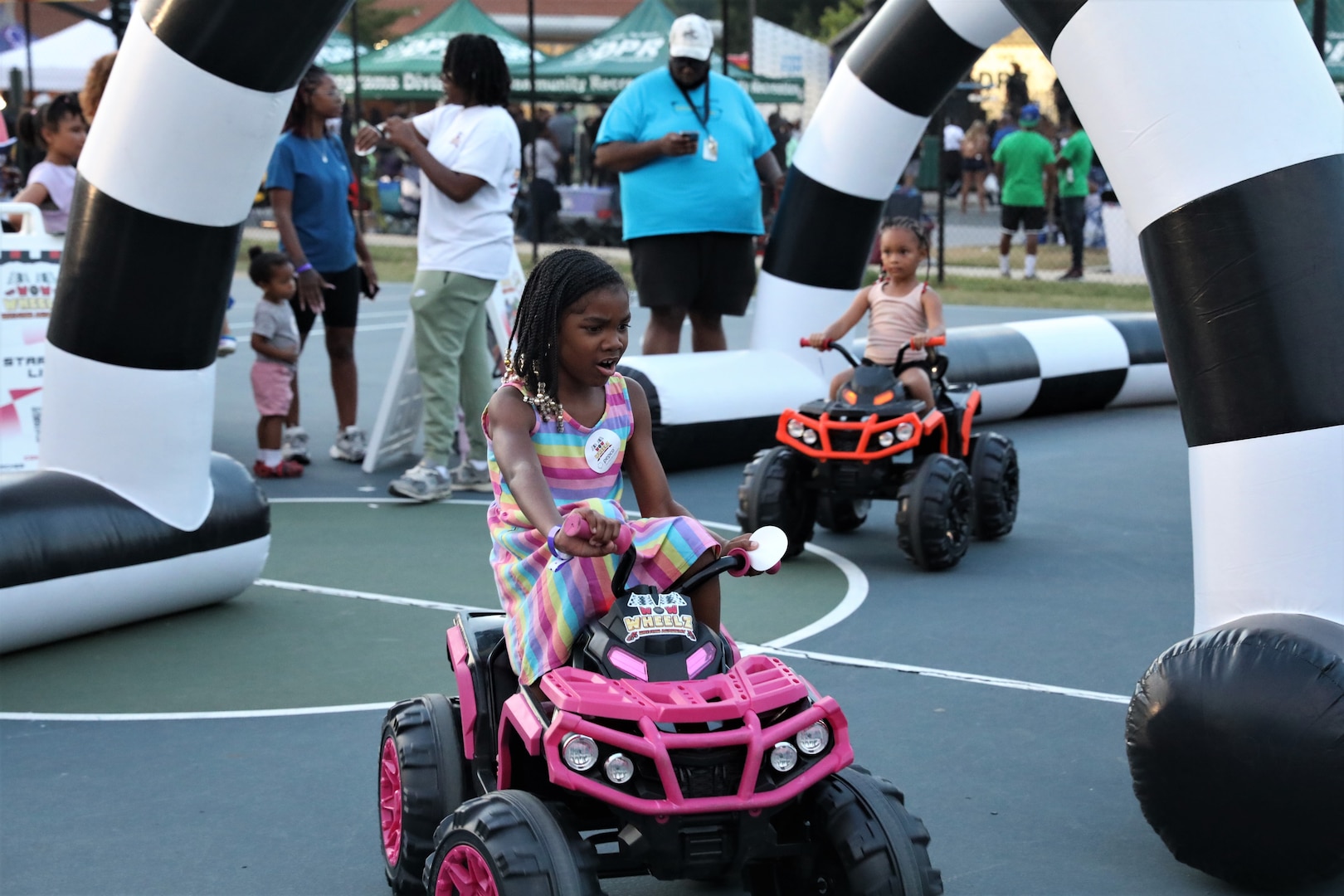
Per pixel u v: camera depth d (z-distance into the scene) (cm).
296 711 519
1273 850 363
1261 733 359
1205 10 387
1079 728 499
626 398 356
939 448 764
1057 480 959
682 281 1005
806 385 1026
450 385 872
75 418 604
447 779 355
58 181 971
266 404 952
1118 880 386
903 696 532
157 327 594
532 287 339
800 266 1023
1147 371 1274
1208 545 396
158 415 603
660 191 984
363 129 841
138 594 608
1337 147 387
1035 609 651
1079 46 407
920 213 2162
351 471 988
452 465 1012
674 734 295
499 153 840
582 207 2461
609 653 312
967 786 449
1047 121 2664
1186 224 389
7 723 509
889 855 302
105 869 395
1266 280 379
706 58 978
